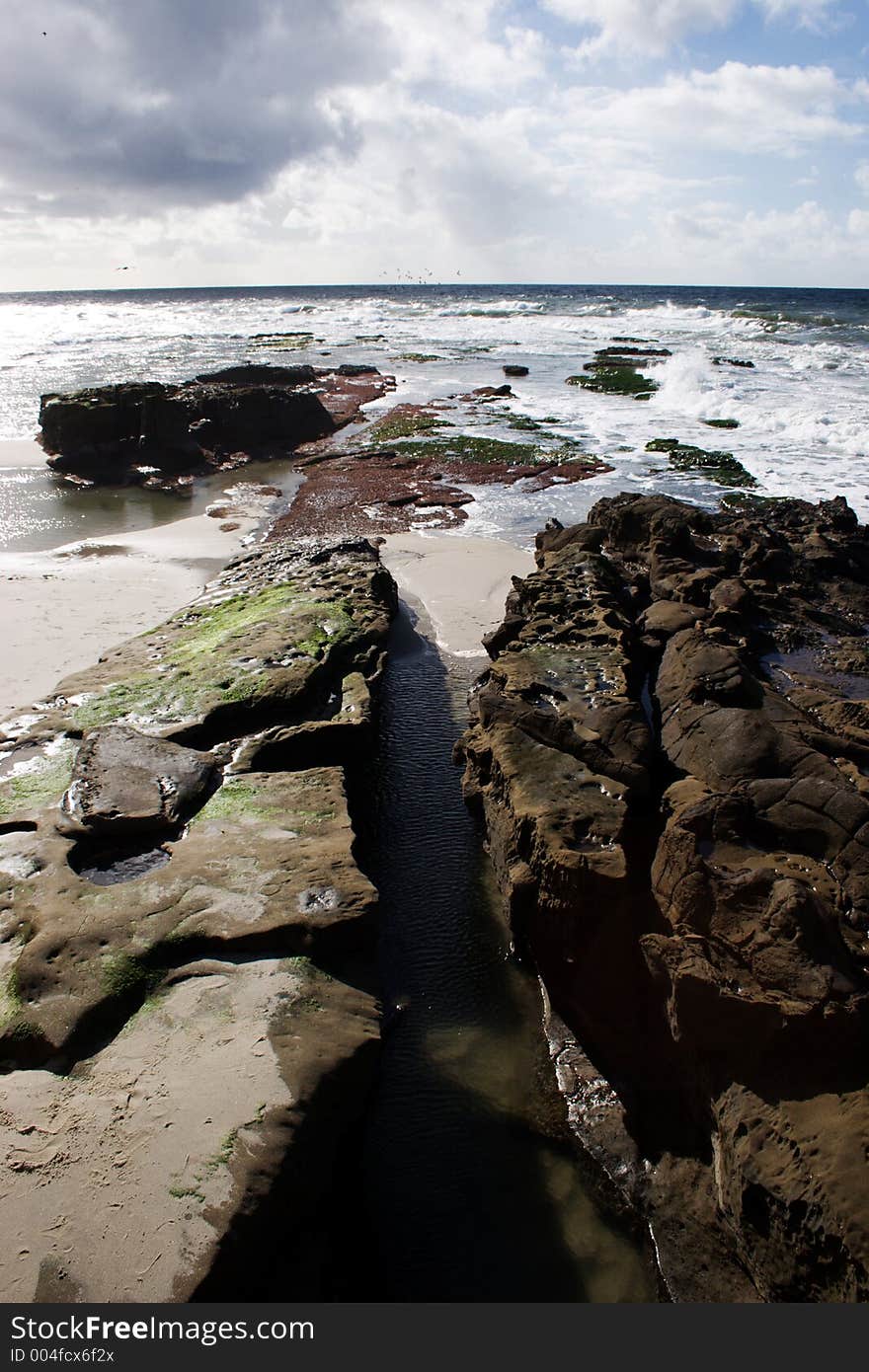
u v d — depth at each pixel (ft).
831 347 180.86
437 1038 28.14
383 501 89.10
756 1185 19.66
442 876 35.19
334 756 39.22
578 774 32.14
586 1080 26.40
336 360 190.39
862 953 22.58
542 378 162.20
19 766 35.99
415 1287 21.13
